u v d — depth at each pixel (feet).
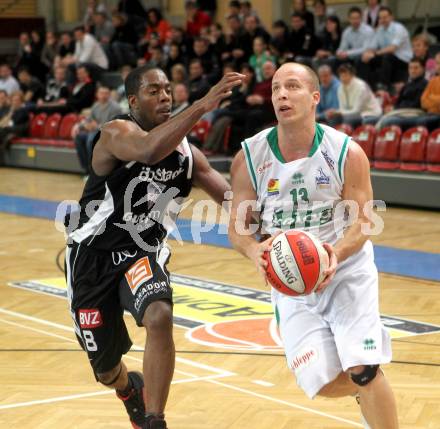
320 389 27.30
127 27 145.38
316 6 124.36
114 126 29.66
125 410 35.09
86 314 30.55
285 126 27.25
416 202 88.43
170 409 34.96
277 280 26.68
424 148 88.89
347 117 96.32
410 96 94.84
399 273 60.90
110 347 30.83
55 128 130.82
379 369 27.14
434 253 67.46
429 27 120.37
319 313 28.17
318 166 27.45
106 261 30.50
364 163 27.63
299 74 27.25
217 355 42.47
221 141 107.04
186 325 48.16
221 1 148.05
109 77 138.82
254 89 106.63
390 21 107.45
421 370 39.73
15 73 155.63
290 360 28.04
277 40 116.47
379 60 107.34
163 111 30.35
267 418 33.91
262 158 27.99
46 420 33.88
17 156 134.31
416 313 50.26
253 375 39.40
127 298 29.99
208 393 36.96
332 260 26.53
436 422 33.06
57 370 40.57
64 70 139.95
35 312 51.98
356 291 27.53
